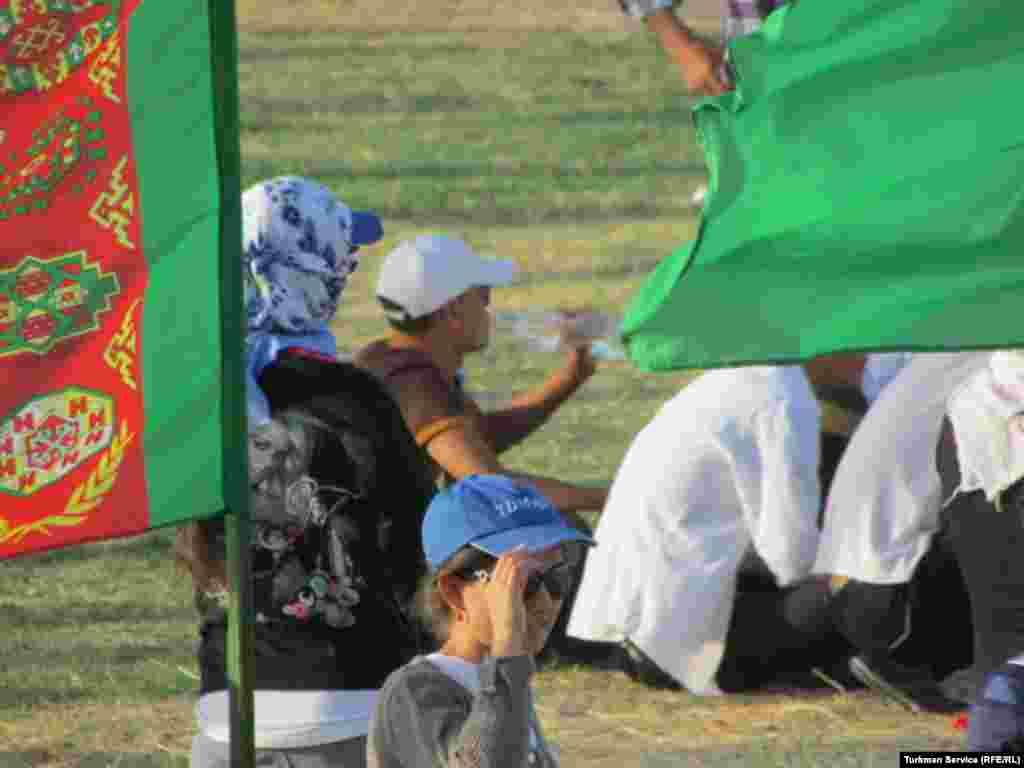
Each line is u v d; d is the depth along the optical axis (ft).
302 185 49.14
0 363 43.62
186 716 70.54
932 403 69.51
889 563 69.46
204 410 42.83
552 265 148.87
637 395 119.34
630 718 71.15
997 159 44.21
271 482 45.34
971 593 54.85
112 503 42.88
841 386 73.97
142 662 75.92
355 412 46.16
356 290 143.23
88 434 43.34
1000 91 44.32
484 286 70.64
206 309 43.09
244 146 179.32
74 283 43.78
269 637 45.19
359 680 45.21
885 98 44.73
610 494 75.66
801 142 44.93
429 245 70.33
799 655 72.90
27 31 44.19
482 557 39.47
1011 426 53.42
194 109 43.75
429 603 40.65
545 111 192.34
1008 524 53.31
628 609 73.15
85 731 68.95
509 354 125.29
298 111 190.29
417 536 46.16
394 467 46.01
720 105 45.32
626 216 163.53
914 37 44.42
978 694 54.44
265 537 45.21
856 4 44.68
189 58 43.78
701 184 172.24
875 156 44.62
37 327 43.78
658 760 66.28
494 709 37.65
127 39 44.06
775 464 72.33
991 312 43.96
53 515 43.09
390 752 39.14
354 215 51.52
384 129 185.78
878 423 69.92
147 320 43.37
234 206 43.57
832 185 44.62
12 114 44.24
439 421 68.13
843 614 70.54
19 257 43.91
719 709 72.18
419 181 170.71
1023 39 44.24
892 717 70.90
